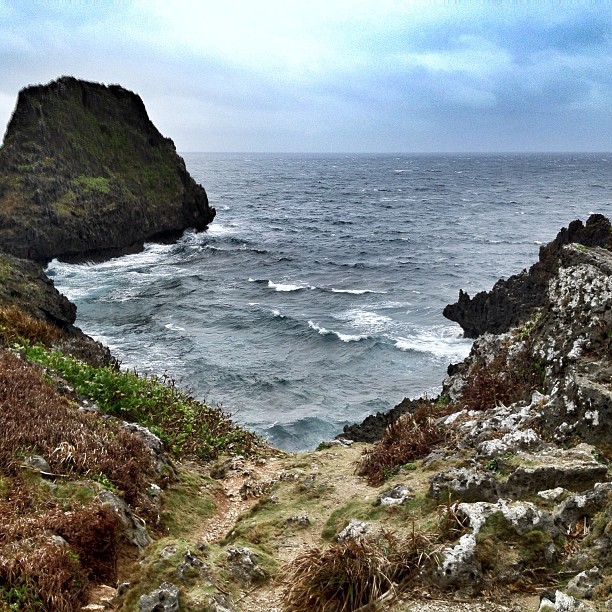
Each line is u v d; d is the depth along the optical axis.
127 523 7.35
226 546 6.73
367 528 6.53
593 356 8.96
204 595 5.30
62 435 8.64
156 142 79.12
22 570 5.58
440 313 43.09
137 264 62.28
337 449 11.94
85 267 59.41
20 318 16.34
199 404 14.86
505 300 32.09
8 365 10.71
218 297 47.94
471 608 5.07
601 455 7.14
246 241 77.38
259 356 33.53
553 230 86.56
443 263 63.66
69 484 7.58
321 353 34.25
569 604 4.55
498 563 5.37
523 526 5.62
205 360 32.38
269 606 5.66
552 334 10.02
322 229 90.62
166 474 9.56
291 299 48.44
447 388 13.00
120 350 33.56
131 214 68.00
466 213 109.62
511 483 6.55
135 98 78.69
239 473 11.02
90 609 5.61
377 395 28.48
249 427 24.59
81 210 61.84
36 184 60.00
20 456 7.75
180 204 77.12
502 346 11.98
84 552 6.39
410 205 125.62
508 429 8.25
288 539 7.22
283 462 11.80
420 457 8.74
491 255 67.94
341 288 52.38
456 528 5.81
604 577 4.88
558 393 8.36
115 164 72.31
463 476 6.73
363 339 35.91
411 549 5.67
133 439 9.70
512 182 191.38
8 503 6.79
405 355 33.75
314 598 5.41
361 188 173.75
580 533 5.67
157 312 42.66
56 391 10.91
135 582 5.61
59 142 67.38
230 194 152.88
